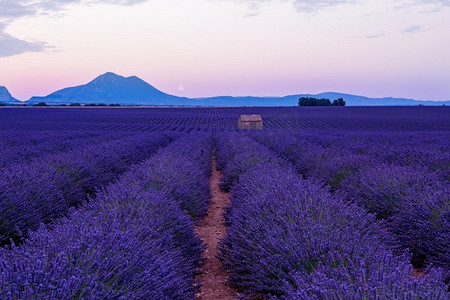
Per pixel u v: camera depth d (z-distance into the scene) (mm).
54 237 3268
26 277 2311
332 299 2504
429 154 10680
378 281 2609
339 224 4242
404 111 94812
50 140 19734
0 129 35312
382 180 7043
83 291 2354
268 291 3674
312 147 15852
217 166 15555
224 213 7227
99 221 3912
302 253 3564
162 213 4676
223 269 4984
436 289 2391
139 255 3053
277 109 114938
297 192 5301
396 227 5648
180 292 3160
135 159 14750
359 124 54656
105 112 90938
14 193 5543
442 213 5141
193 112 100875
